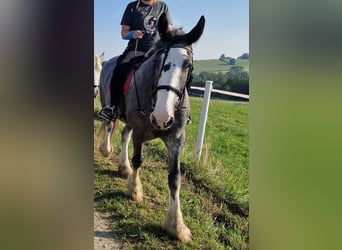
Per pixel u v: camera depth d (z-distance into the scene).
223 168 1.72
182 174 1.73
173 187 1.58
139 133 1.63
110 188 1.84
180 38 1.45
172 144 1.56
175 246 1.60
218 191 1.71
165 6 1.70
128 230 1.66
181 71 1.42
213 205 1.70
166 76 1.41
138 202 1.75
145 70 1.56
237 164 1.73
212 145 1.72
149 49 1.71
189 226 1.66
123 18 1.75
